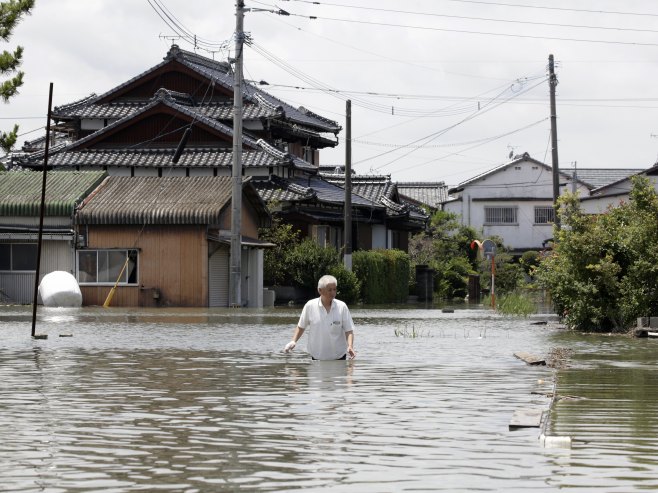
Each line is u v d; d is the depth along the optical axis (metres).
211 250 40.00
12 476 6.71
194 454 7.42
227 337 19.98
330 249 46.72
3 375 12.72
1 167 39.22
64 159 50.78
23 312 31.98
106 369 13.48
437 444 7.79
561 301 24.72
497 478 6.60
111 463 7.11
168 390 11.15
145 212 39.53
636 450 7.53
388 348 17.38
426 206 81.12
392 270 53.34
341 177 65.12
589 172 89.94
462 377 12.52
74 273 40.12
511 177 81.88
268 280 46.06
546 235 81.38
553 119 48.72
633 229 23.56
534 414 9.09
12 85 31.25
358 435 8.20
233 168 38.50
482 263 66.62
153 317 29.00
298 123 58.16
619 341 19.95
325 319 14.86
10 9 32.22
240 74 38.41
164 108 50.34
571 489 6.30
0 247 40.44
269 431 8.39
